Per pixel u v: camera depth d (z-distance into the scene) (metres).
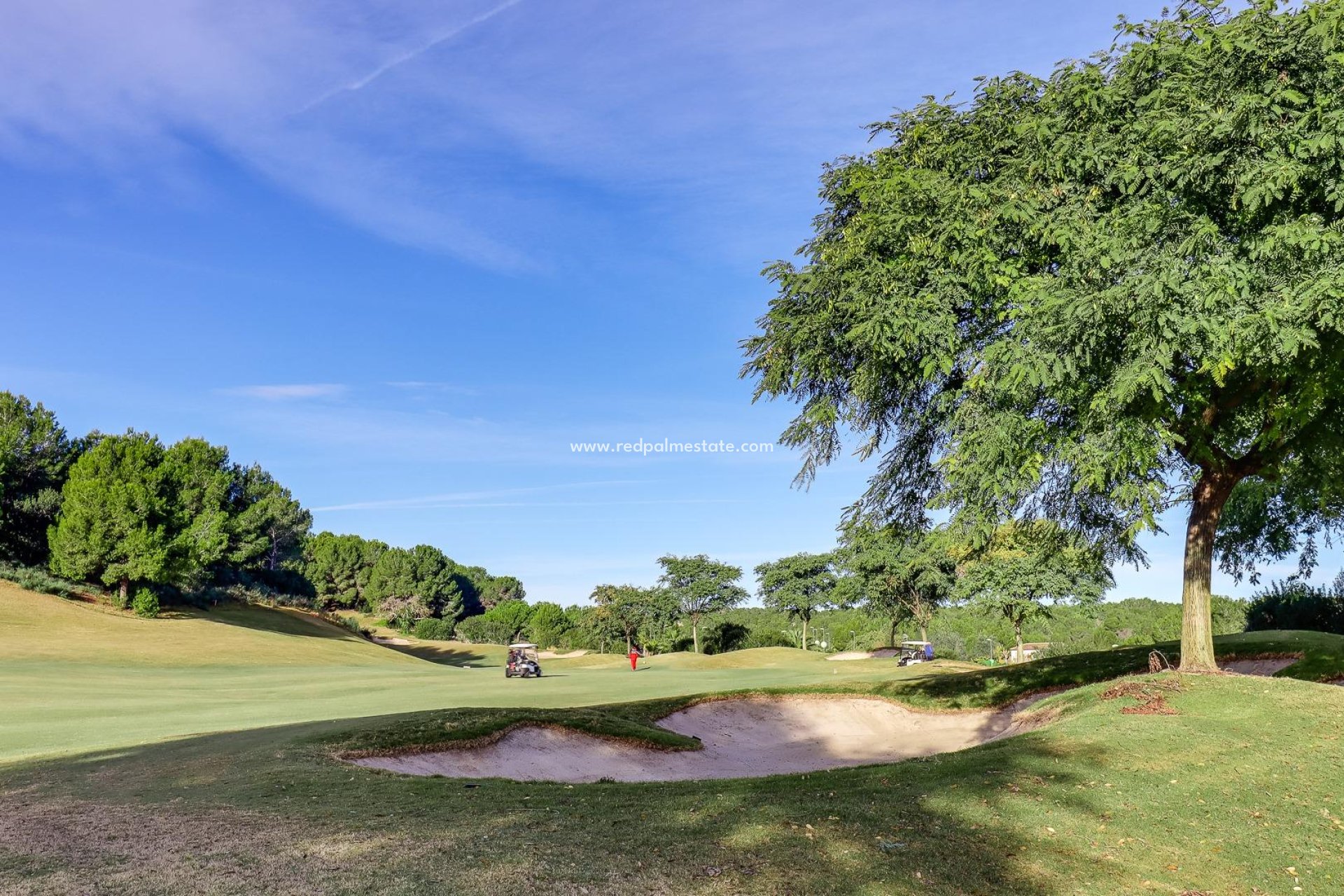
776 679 39.31
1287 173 12.52
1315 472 20.19
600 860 7.84
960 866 8.26
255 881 6.97
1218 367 12.90
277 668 47.34
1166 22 15.26
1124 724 14.34
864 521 21.95
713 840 8.67
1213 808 10.40
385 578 116.12
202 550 72.88
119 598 61.19
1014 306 15.05
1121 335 14.06
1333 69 13.02
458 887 6.92
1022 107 17.19
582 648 106.19
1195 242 12.96
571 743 18.78
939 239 15.53
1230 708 14.90
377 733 16.47
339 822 9.14
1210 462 18.12
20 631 47.03
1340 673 21.80
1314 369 14.63
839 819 9.52
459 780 12.76
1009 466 15.25
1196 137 13.58
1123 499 14.64
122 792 10.96
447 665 73.94
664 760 19.16
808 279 17.47
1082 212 14.77
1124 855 8.95
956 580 59.25
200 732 18.67
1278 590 38.00
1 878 7.04
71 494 58.31
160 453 65.44
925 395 19.22
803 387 19.47
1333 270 12.11
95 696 28.78
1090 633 77.50
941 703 25.30
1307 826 9.88
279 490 101.94
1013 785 10.99
